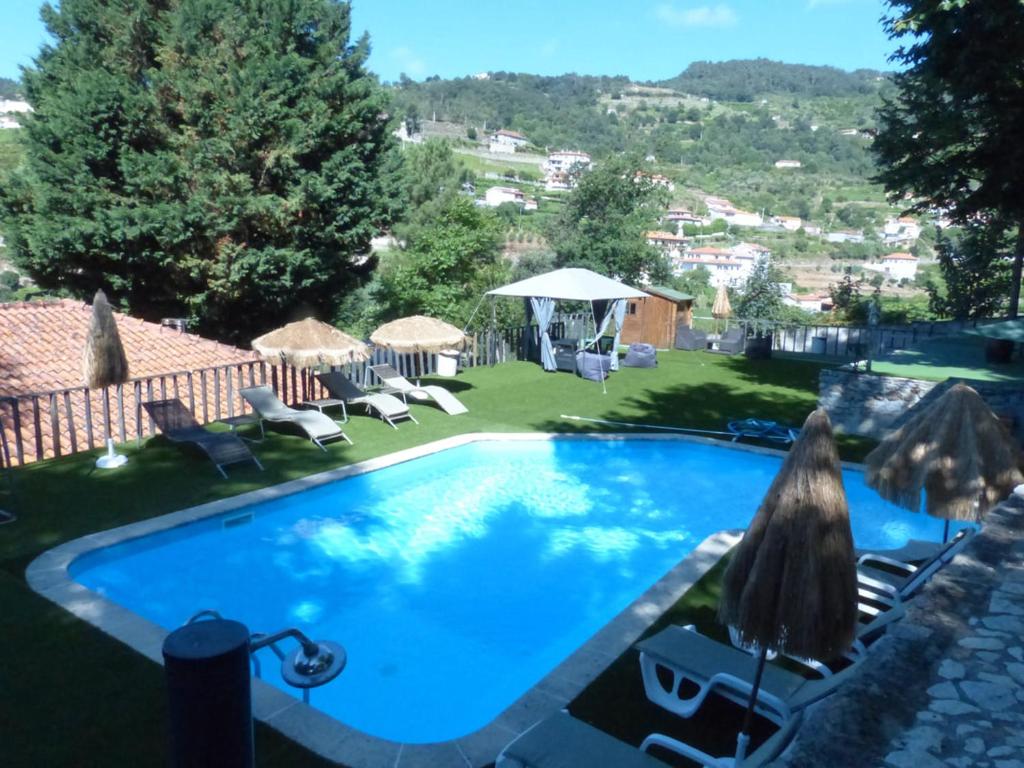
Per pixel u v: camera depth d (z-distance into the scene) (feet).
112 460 38.27
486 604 28.76
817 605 13.33
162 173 69.46
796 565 13.46
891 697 13.26
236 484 36.35
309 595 28.99
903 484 24.26
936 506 23.43
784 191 574.56
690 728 18.13
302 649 19.99
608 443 47.78
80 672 19.69
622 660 21.35
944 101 58.29
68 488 34.94
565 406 56.03
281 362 44.62
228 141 70.23
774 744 14.70
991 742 12.00
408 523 36.40
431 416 51.80
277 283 75.82
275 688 19.29
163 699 18.54
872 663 14.48
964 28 46.55
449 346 51.57
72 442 39.78
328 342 45.24
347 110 78.07
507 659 25.02
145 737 16.97
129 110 70.28
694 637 19.70
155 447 41.86
